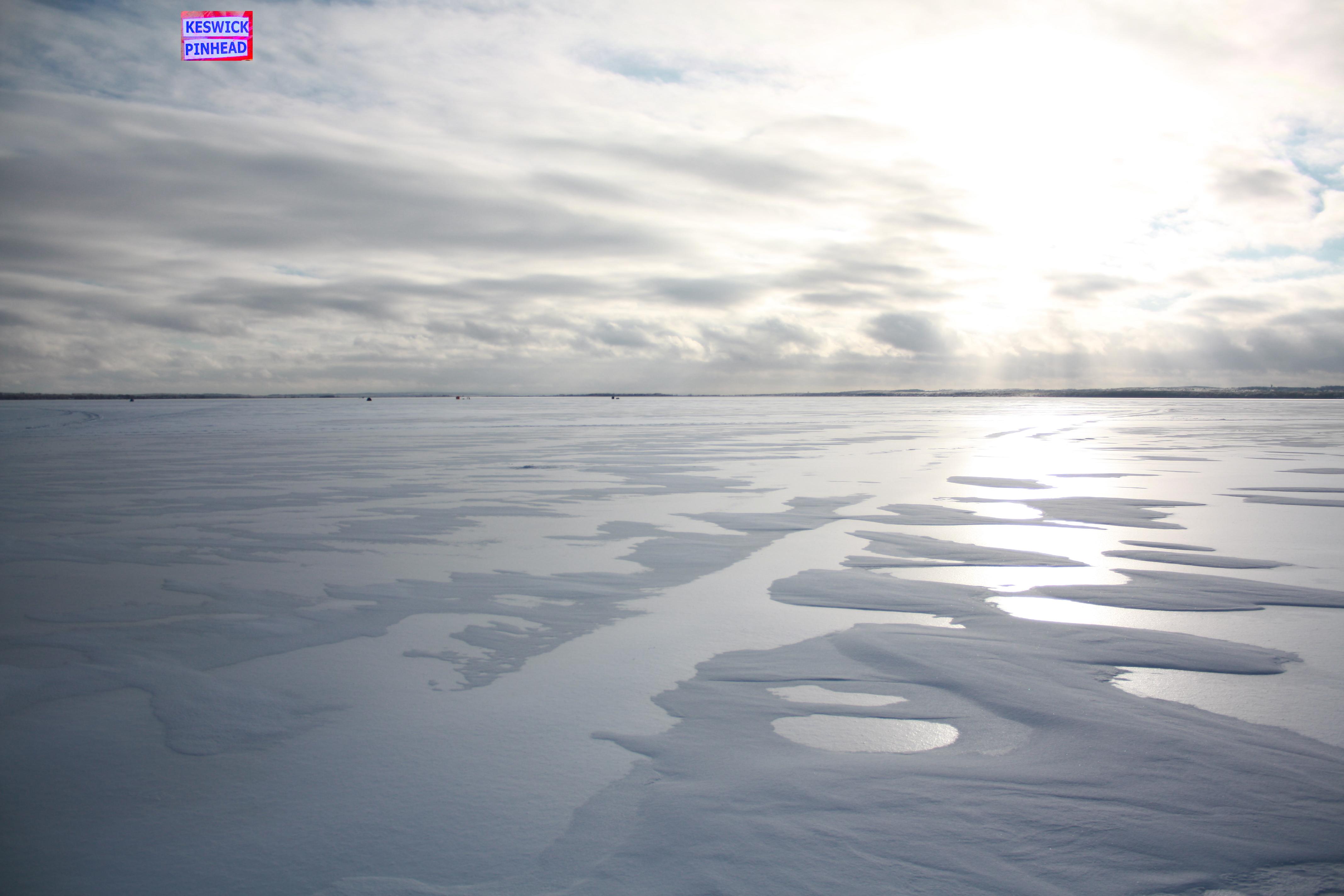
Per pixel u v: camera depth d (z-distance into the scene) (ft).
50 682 12.42
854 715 10.91
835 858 7.43
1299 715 10.77
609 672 12.73
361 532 25.66
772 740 10.14
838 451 57.72
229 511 30.32
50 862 7.52
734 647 13.94
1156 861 7.31
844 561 20.93
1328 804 8.36
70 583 19.12
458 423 108.58
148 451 61.21
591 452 57.93
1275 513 28.12
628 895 6.94
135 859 7.57
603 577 19.38
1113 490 34.78
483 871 7.33
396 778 9.19
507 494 34.86
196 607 16.90
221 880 7.24
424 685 12.25
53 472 45.32
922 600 16.99
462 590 18.19
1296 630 14.71
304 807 8.54
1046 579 18.78
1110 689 11.78
